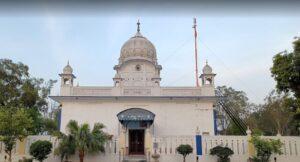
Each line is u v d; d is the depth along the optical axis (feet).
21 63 113.60
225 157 83.82
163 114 108.58
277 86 70.79
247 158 87.20
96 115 107.55
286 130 140.36
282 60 69.62
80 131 79.87
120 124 104.68
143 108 108.68
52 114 151.94
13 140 78.54
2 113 77.97
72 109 107.96
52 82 133.49
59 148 80.89
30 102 111.86
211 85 110.52
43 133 119.14
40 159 80.64
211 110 109.29
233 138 89.15
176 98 108.58
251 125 152.25
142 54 133.28
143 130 101.91
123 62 132.16
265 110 150.71
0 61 109.91
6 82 109.40
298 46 68.13
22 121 79.20
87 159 86.69
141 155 94.48
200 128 107.24
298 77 66.64
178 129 107.14
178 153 87.92
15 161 85.51
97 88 109.40
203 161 86.94
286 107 75.00
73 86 109.40
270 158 86.89
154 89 109.50
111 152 88.07
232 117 123.34
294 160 87.35
